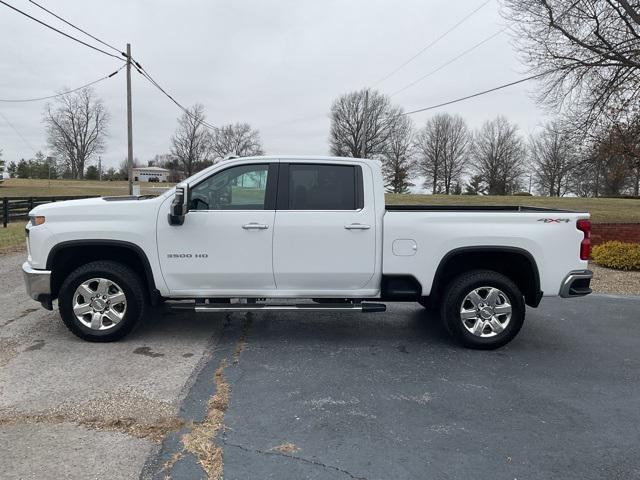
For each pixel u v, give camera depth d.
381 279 5.18
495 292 5.20
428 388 4.28
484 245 5.11
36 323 5.79
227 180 5.11
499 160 83.62
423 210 5.67
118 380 4.24
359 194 5.14
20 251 11.56
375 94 76.38
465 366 4.82
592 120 13.91
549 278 5.18
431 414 3.80
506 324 5.22
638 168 13.39
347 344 5.39
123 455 3.12
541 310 7.20
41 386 4.09
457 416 3.78
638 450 3.36
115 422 3.53
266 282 5.12
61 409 3.70
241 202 5.11
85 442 3.27
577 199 38.03
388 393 4.16
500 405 3.99
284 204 5.09
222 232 5.00
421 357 5.04
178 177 82.38
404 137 78.94
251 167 5.12
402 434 3.49
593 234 14.11
